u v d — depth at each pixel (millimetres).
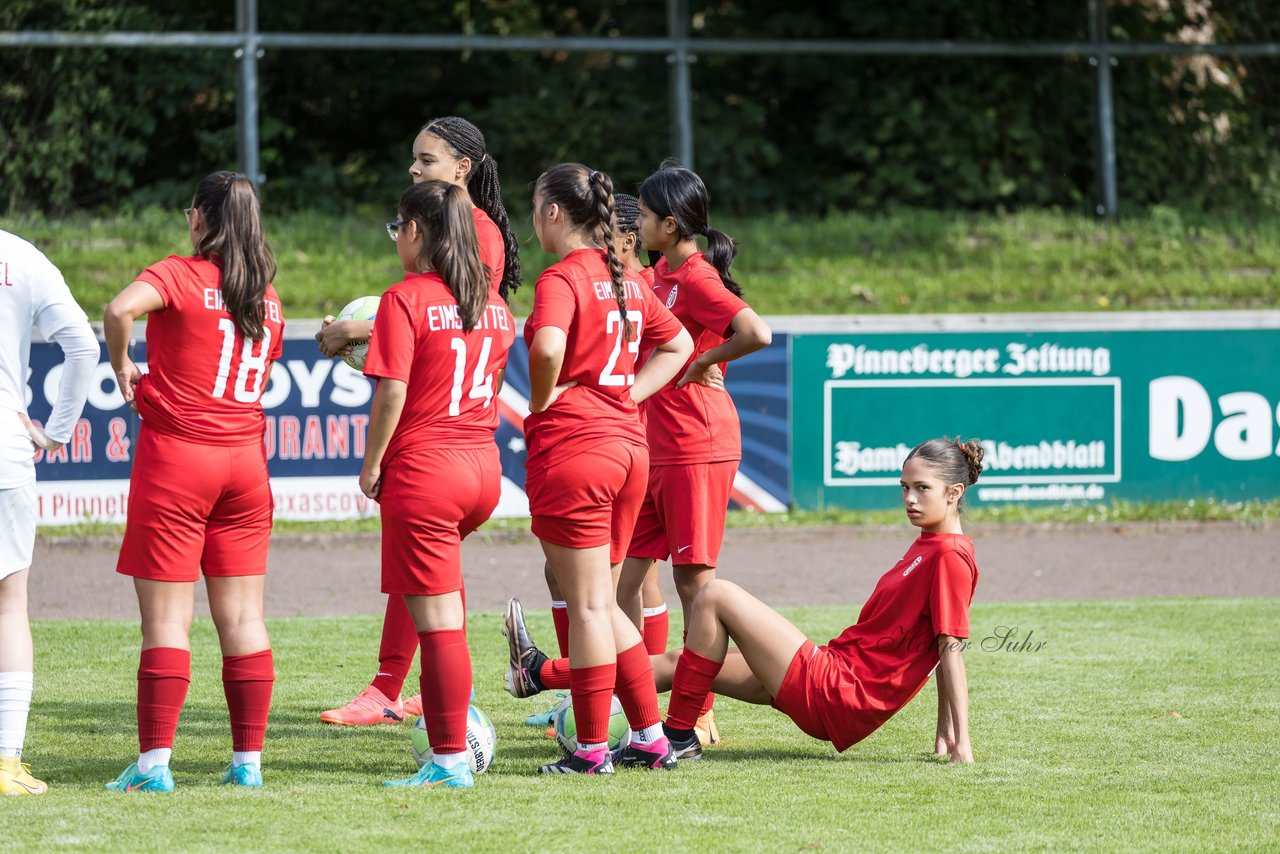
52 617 28031
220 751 17500
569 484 15406
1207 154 66750
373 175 63375
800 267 54156
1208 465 42094
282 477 38156
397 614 19672
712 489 18250
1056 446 41406
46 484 36844
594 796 14883
